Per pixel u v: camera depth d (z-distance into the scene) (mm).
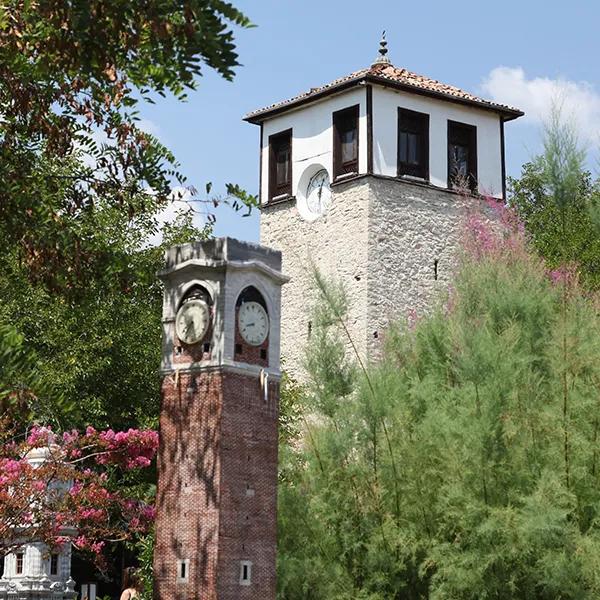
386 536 26328
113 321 38500
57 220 18203
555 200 25125
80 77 16875
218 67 11438
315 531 27453
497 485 25172
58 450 22328
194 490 21703
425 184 42750
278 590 26500
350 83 41844
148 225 40656
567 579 24016
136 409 38938
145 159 18000
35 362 13117
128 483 34875
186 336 22438
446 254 42844
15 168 17797
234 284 22266
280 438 34062
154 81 15211
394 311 41375
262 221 45438
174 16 12125
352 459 27609
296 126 44562
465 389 25891
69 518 21906
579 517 25562
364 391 26703
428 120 43156
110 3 12562
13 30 15070
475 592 24641
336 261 42312
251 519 21703
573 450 25578
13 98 17422
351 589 26609
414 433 27656
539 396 27078
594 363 26422
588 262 42000
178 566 21594
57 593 26688
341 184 42469
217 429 21594
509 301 29062
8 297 35031
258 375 22375
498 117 44875
